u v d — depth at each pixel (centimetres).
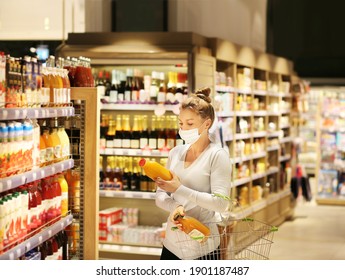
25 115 479
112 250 809
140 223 849
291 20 1698
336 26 1683
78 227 614
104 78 836
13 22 1012
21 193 482
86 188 604
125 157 832
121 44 808
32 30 1007
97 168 605
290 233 1078
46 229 527
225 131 884
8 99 465
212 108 454
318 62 1695
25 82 499
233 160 919
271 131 1138
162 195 462
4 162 452
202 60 805
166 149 808
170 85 811
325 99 1458
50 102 554
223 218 457
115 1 973
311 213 1303
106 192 820
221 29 1100
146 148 814
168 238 454
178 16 979
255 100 1059
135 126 823
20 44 1012
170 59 793
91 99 601
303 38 1698
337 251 938
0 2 1013
